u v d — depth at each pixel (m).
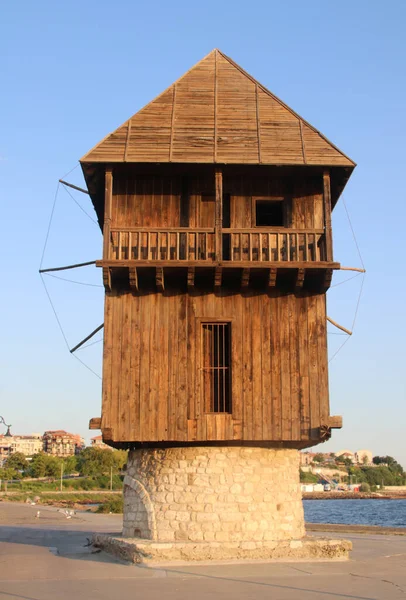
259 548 20.64
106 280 21.67
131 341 22.09
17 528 38.28
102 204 25.88
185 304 22.47
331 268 21.55
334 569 19.05
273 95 24.70
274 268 21.48
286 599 14.59
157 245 22.22
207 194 24.06
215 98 24.56
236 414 21.55
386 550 25.50
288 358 22.06
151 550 20.12
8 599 14.70
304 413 21.62
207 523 21.02
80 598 14.73
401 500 165.62
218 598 14.66
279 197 23.88
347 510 113.56
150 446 22.28
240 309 22.45
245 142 23.30
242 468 21.62
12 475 137.12
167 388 21.73
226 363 22.45
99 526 40.19
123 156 22.69
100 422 21.42
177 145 23.11
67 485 128.62
